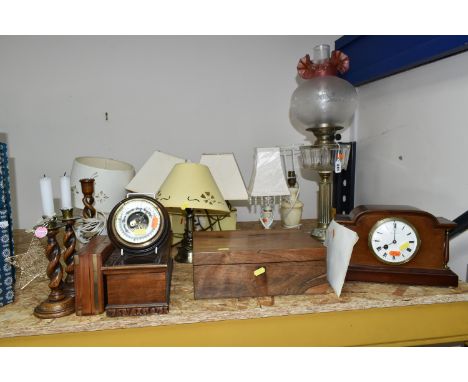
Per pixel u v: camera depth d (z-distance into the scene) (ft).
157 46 5.07
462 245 3.37
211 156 4.18
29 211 5.10
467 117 3.21
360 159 5.16
